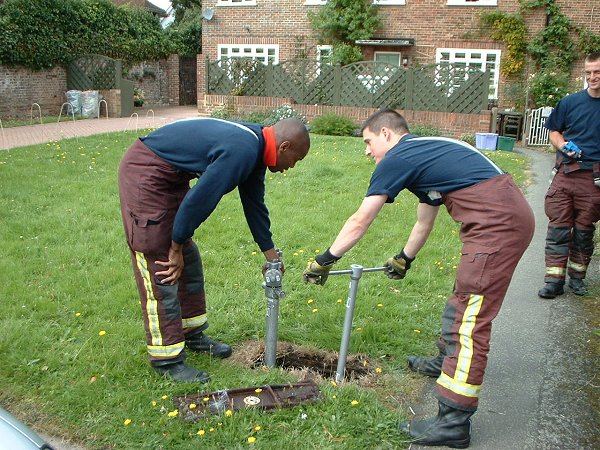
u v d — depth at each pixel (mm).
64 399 3111
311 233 6340
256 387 3186
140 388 3240
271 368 3504
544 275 5430
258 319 4211
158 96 26422
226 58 18109
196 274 3617
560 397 3383
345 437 2873
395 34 19750
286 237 6102
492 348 3980
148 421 2959
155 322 3285
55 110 20516
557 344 4047
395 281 4977
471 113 15898
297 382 3299
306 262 5410
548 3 18031
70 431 2895
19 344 3666
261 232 3516
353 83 16953
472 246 2785
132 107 21047
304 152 3182
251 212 3463
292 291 4703
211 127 3043
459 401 2820
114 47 22688
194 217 2984
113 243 5797
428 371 3543
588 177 4633
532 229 2799
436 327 4188
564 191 4730
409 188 2986
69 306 4285
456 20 19141
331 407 3066
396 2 19516
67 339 3795
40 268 5039
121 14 23062
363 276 5062
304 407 3076
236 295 4602
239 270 5152
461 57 19344
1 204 7047
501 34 18641
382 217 7102
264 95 18000
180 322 3354
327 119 16000
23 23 18578
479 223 2760
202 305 3689
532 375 3631
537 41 18297
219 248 5750
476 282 2742
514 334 4199
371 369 3615
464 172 2814
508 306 4699
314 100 17406
